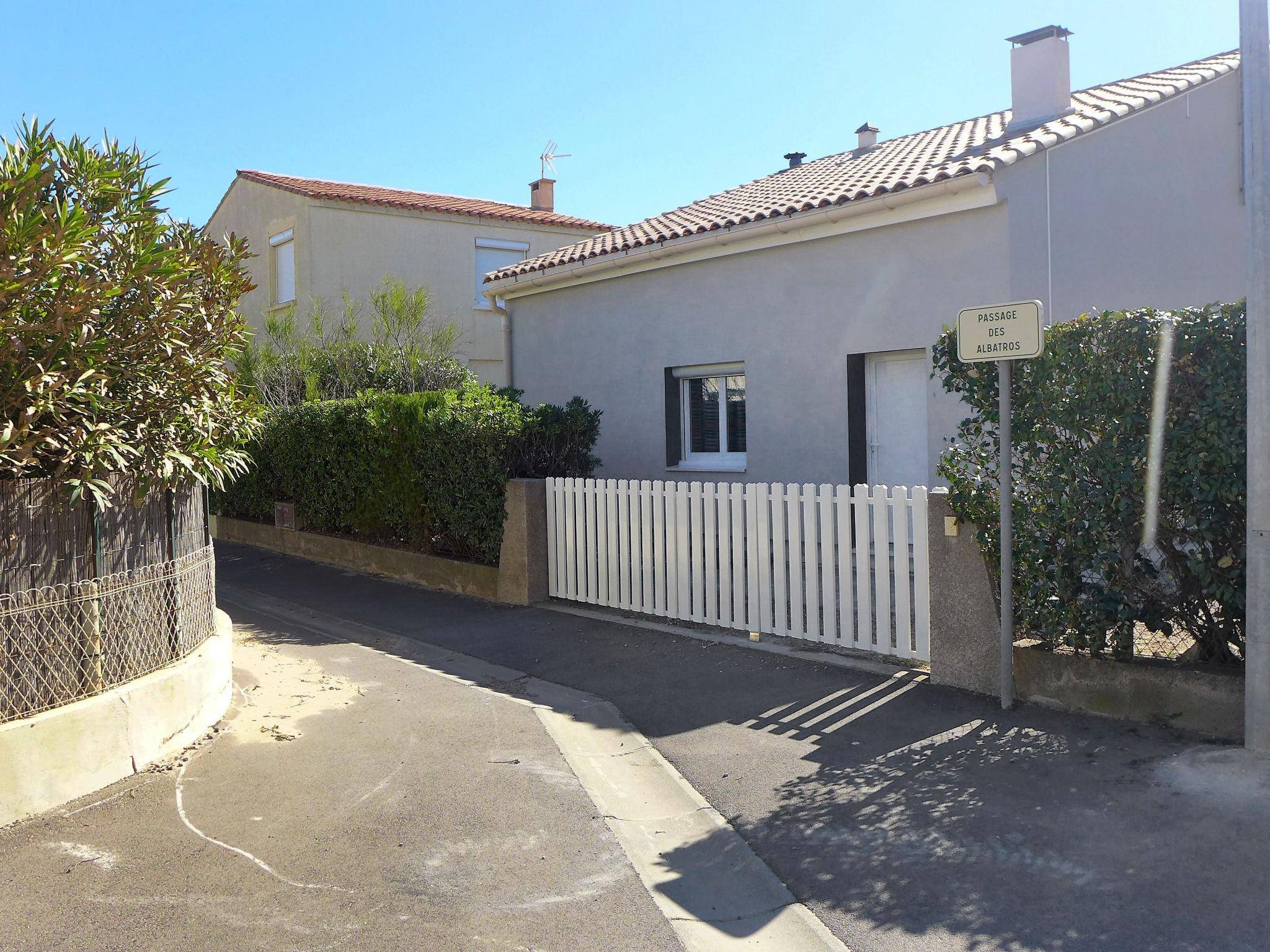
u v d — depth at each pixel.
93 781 4.86
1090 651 5.46
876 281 9.90
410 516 11.45
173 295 5.67
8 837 4.34
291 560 13.54
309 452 13.41
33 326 4.74
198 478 5.94
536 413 10.24
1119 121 10.04
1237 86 11.70
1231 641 5.19
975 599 5.95
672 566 8.41
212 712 5.94
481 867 4.04
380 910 3.70
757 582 7.64
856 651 7.13
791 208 10.21
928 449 9.58
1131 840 3.99
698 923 3.68
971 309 5.53
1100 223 9.84
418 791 4.86
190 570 5.96
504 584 9.98
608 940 3.49
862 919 3.61
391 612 9.84
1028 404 5.59
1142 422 5.14
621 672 7.15
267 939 3.50
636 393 12.60
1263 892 3.54
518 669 7.51
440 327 16.73
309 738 5.71
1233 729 4.91
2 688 4.68
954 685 6.08
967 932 3.46
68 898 3.79
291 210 18.81
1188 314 4.95
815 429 10.52
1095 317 5.30
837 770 4.98
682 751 5.45
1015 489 5.75
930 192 9.02
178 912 3.69
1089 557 5.43
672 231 11.82
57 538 5.02
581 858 4.13
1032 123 11.29
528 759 5.33
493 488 10.11
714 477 11.71
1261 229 4.53
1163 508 5.18
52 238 4.78
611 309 12.87
